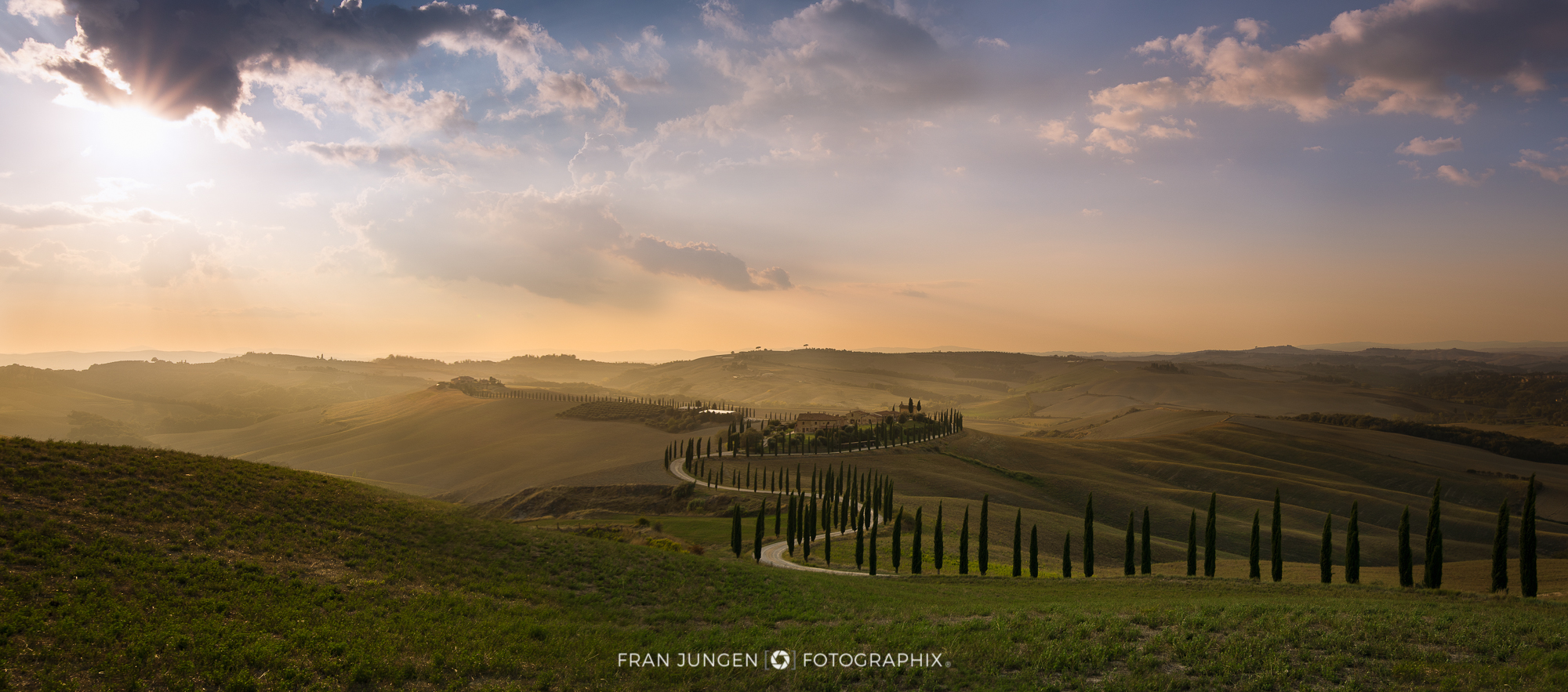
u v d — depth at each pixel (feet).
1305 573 314.14
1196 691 78.07
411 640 92.32
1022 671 85.51
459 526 147.54
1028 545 404.57
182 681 73.46
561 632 103.24
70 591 86.48
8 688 67.05
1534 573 192.54
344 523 132.46
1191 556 265.34
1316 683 78.54
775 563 305.73
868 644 99.96
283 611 93.81
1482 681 76.79
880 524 433.07
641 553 158.30
